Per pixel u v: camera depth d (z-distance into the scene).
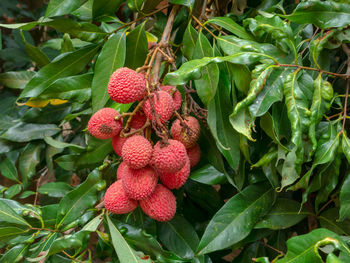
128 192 0.49
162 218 0.51
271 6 0.60
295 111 0.48
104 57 0.55
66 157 0.62
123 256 0.50
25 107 0.81
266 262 0.48
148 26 0.70
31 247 0.58
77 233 0.53
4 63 0.91
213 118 0.51
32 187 0.93
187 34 0.55
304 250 0.46
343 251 0.45
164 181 0.52
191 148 0.55
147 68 0.50
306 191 0.52
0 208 0.55
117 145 0.52
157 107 0.48
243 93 0.53
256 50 0.49
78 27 0.55
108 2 0.54
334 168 0.52
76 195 0.56
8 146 0.72
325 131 0.50
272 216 0.58
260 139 0.57
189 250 0.59
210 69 0.51
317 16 0.49
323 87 0.50
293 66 0.50
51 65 0.57
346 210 0.51
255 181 0.57
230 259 0.94
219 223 0.55
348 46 0.56
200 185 0.65
